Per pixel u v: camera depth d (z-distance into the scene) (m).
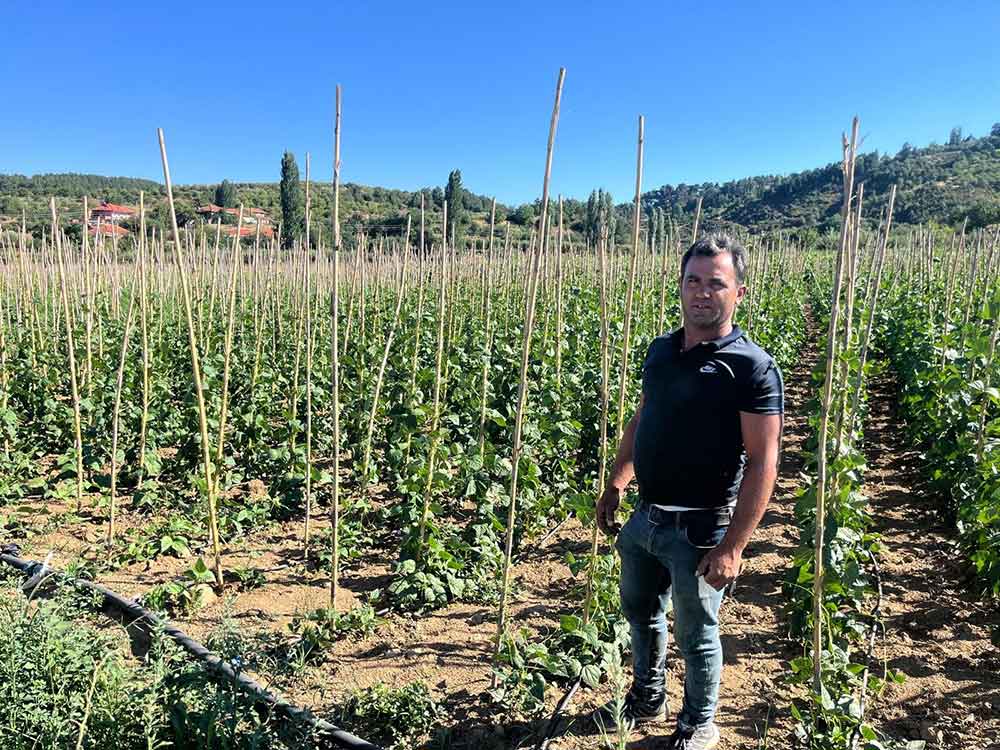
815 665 3.19
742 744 3.42
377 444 7.70
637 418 3.44
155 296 11.62
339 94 4.31
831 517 3.80
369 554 5.80
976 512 5.10
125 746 2.92
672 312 11.52
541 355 7.64
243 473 7.50
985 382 5.95
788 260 23.05
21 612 3.39
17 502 6.58
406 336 9.17
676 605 3.04
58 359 9.09
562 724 3.57
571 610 4.80
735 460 2.91
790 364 13.43
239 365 9.61
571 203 28.34
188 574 4.93
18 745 2.74
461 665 4.14
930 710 3.70
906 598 4.96
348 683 3.92
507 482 6.11
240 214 6.07
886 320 13.24
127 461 7.45
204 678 3.17
